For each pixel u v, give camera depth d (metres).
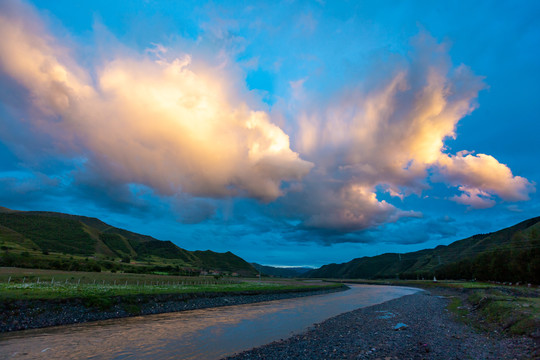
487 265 115.44
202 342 24.84
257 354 20.48
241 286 95.81
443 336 25.14
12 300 32.88
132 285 71.75
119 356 20.39
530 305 30.39
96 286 57.97
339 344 23.14
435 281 163.50
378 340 24.27
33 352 21.20
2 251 131.62
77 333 27.97
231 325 34.00
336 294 101.12
